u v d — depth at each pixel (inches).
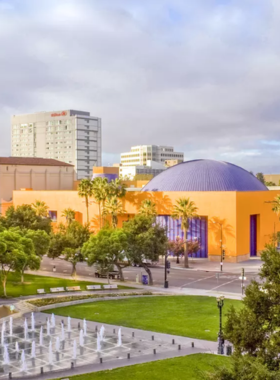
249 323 1129.4
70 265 3654.0
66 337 1759.4
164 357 1526.8
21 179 5949.8
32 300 2309.3
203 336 1753.2
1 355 1568.7
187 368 1396.4
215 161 4628.4
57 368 1440.7
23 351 1517.0
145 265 2891.2
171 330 1831.9
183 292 2615.7
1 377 1365.7
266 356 1042.1
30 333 1815.9
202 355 1520.7
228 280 2992.1
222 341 1562.5
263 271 1194.0
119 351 1596.9
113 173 5433.1
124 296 2474.2
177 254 3663.9
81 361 1502.2
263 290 1264.8
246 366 910.4
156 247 2854.3
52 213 4972.9
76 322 1964.8
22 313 2113.7
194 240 3858.3
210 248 3912.4
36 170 6087.6
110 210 4138.8
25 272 3260.3
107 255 2778.1
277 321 1111.6
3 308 2178.9
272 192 4335.6
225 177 4323.3
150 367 1411.2
